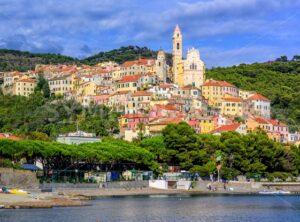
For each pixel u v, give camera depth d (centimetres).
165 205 18412
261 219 15625
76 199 19362
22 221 13400
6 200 17038
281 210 17925
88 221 13838
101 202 18938
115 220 14338
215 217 15700
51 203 16988
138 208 17250
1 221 13288
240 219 15488
